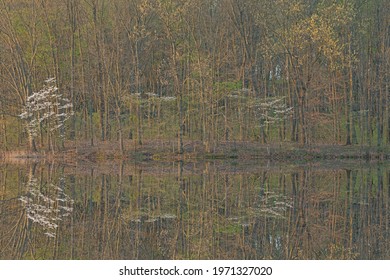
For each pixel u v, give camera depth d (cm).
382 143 9250
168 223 4047
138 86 8881
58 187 5744
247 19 9112
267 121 8862
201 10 8925
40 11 8856
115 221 4112
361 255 3162
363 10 8956
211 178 6425
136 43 8700
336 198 5084
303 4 8438
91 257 3120
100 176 6625
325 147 8912
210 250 3284
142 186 5784
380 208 4612
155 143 8994
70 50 9331
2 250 3262
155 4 8538
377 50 9062
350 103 9019
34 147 8800
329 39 7756
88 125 9706
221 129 9262
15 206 4688
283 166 7750
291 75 9025
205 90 8538
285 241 3506
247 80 9506
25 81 8794
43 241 3497
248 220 4131
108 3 9156
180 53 9044
